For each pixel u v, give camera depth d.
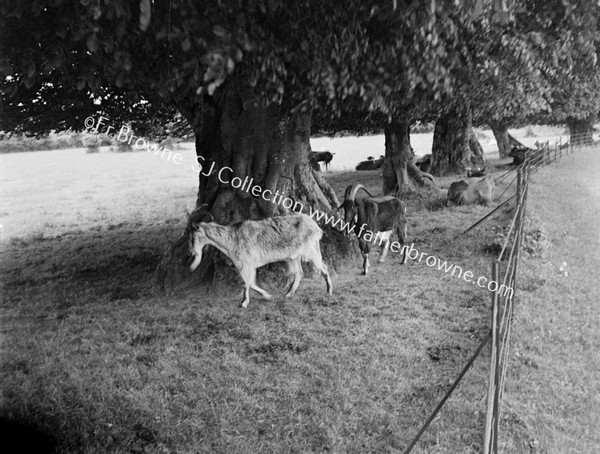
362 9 4.89
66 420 4.96
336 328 6.98
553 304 8.05
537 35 6.39
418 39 5.17
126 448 4.59
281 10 4.88
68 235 14.78
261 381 5.67
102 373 5.86
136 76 5.28
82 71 4.94
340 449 4.59
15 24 4.71
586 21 6.52
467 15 5.04
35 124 11.10
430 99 6.68
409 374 5.82
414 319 7.25
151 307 8.04
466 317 7.35
